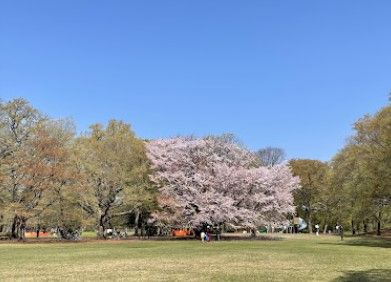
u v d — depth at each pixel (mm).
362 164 50156
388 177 44406
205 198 55938
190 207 57062
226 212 55062
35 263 26094
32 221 53406
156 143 60562
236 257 29562
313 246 40969
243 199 57406
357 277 19938
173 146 59406
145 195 59688
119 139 61188
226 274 21062
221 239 56438
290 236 67250
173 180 57688
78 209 56656
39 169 52625
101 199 59938
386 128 45875
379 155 46688
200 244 44719
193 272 21828
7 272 21969
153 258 29000
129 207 62438
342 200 59156
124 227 72750
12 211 51156
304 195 89562
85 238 60031
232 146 61500
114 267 23922
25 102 55500
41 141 53906
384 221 70188
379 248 38406
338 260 27531
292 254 31812
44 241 52656
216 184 57281
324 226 90188
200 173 57969
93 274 21172
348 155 58594
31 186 53062
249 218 56094
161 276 20438
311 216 90312
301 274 21016
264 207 57281
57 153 54375
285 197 58062
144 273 21453
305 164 89250
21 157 53312
